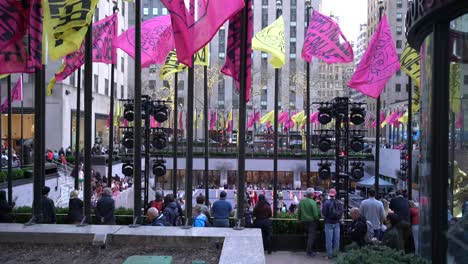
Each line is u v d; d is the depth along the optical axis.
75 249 7.06
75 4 8.05
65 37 8.02
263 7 81.00
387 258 5.05
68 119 41.31
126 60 59.19
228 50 8.97
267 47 14.52
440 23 5.79
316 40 14.91
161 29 15.38
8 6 8.09
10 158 14.78
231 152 47.28
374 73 13.26
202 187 39.19
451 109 5.66
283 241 11.61
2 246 7.20
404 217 9.91
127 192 18.77
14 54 8.30
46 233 7.37
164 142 16.58
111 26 15.07
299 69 75.00
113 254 6.80
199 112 61.47
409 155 13.73
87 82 8.73
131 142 16.11
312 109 70.19
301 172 45.38
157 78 72.25
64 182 29.06
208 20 7.77
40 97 8.37
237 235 7.25
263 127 73.56
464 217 5.28
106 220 10.53
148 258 5.61
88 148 8.52
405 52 13.81
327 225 10.66
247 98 8.88
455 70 5.57
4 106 27.41
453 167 5.58
